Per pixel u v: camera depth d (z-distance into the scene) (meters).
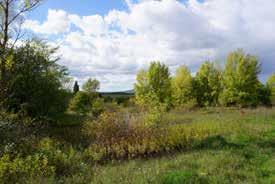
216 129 14.73
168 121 17.41
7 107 12.63
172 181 6.88
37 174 7.45
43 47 19.41
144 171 7.84
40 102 14.86
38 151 9.25
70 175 7.98
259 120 18.27
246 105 32.38
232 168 7.98
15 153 8.89
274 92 40.56
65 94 16.62
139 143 11.41
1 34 12.81
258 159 9.09
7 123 10.49
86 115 20.77
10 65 12.30
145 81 31.75
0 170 7.14
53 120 15.76
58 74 15.90
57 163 8.55
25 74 14.03
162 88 31.69
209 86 38.09
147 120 13.37
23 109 13.17
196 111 28.47
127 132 12.12
